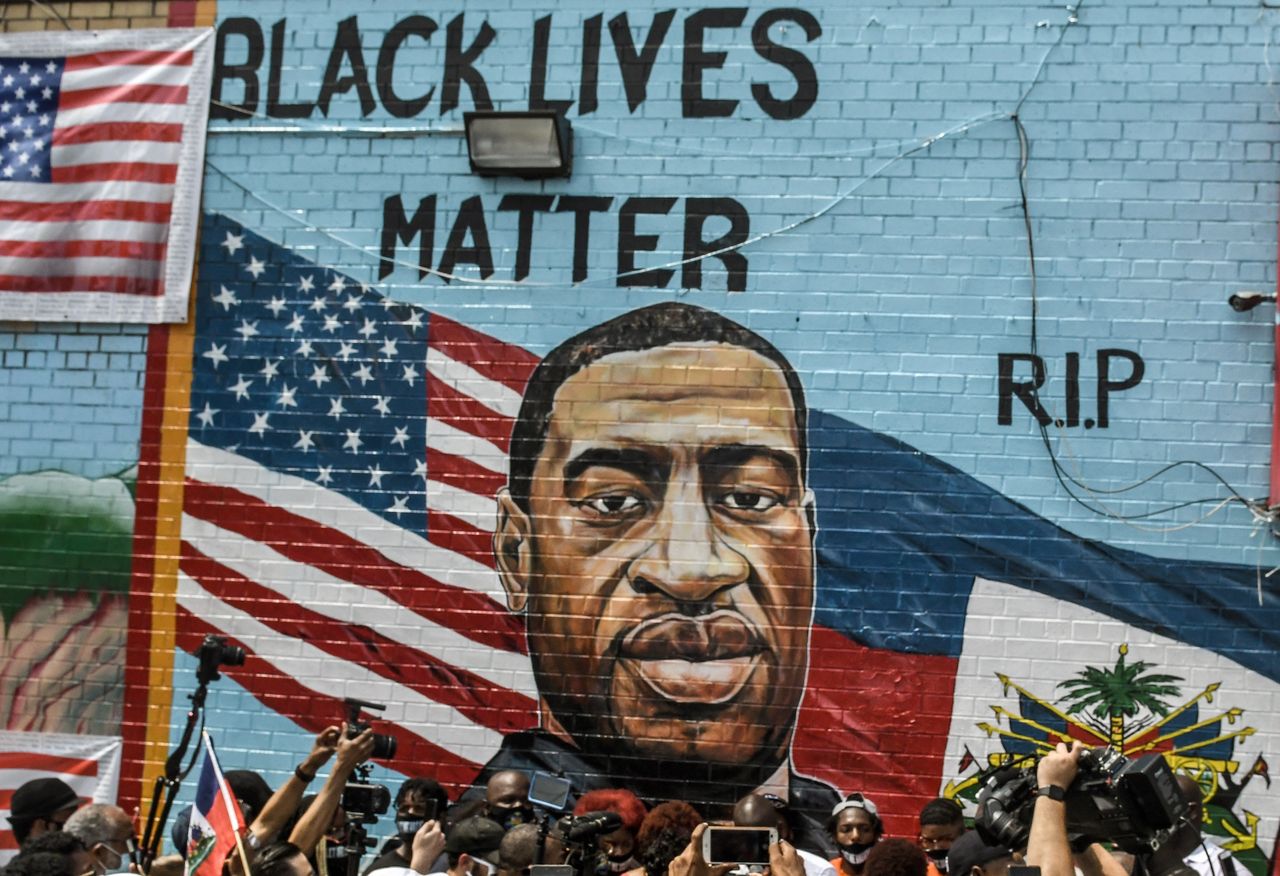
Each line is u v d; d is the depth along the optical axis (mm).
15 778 9156
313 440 9234
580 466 8969
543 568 8922
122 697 9180
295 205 9422
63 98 9703
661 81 9148
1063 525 8508
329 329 9305
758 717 8633
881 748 8500
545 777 7664
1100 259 8641
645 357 8977
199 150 9531
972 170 8812
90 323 9508
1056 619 8445
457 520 9047
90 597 9305
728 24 9125
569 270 9102
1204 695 8273
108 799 9086
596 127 9172
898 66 8945
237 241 9453
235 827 5363
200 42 9633
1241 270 8531
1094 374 8570
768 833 5152
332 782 5863
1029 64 8828
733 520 8797
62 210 9602
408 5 9453
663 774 8664
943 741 8453
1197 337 8523
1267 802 8141
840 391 8773
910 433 8688
